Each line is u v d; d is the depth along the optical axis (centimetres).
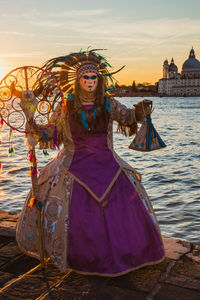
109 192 259
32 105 259
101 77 271
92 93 270
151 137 275
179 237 621
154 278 252
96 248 247
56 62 277
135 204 265
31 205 263
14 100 259
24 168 1170
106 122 272
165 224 683
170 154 1535
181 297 229
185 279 250
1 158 1388
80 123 267
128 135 281
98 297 231
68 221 254
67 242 252
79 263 250
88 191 257
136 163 1324
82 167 266
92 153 270
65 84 276
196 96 19200
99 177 262
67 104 270
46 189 275
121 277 254
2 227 348
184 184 982
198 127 3034
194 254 288
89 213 253
